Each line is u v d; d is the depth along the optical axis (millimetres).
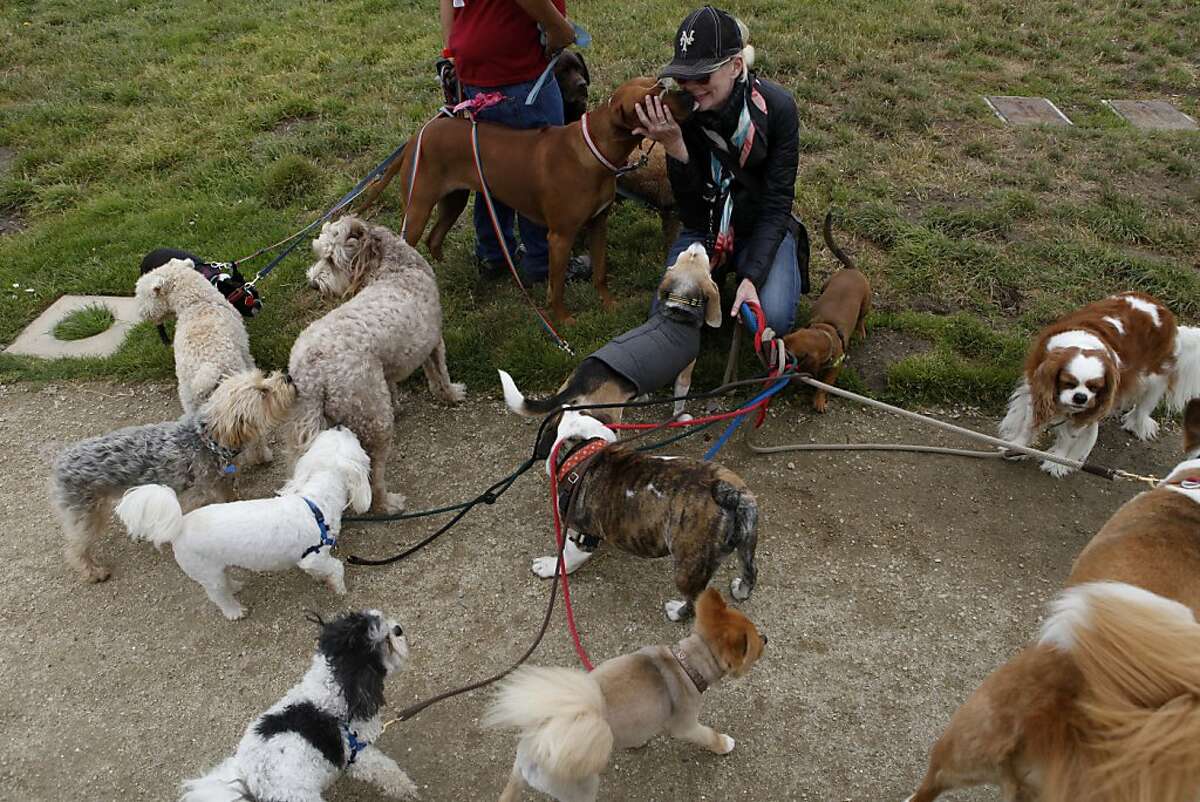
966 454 4305
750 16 9258
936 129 7293
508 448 4523
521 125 5141
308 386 3693
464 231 6227
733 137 4328
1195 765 1741
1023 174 6613
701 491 3059
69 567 3865
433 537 3830
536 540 3953
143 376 5023
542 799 2883
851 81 8031
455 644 3486
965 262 5613
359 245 4266
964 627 3484
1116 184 6562
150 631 3576
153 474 3562
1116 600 1897
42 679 3393
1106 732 1885
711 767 2998
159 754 3121
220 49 9289
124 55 9188
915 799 2570
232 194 6719
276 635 3545
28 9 10586
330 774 2590
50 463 4426
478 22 4789
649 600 3639
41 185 7027
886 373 4812
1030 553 3822
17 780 3041
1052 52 8688
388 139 7184
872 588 3654
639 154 5391
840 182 6465
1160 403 4727
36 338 5414
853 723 3135
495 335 5219
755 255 4438
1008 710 2160
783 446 4426
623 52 8398
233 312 4512
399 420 4730
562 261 5086
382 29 9523
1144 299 4199
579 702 2223
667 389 4773
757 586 3658
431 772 3012
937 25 9031
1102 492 4156
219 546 3230
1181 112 7703
